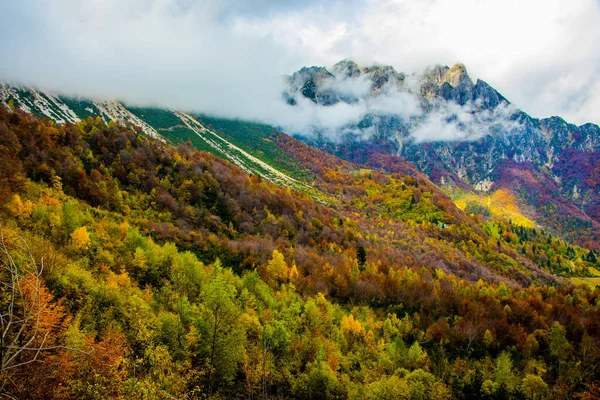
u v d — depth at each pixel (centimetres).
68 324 3591
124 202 11644
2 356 827
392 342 7981
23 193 7500
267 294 8144
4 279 2783
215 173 16850
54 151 11512
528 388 7175
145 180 13625
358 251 13438
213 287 5191
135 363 3653
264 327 6425
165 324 4959
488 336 9088
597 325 9944
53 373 2491
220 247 10981
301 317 7788
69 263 5397
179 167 15575
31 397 2120
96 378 2973
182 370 4369
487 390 7275
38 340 2333
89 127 15075
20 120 12069
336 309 9194
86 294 4806
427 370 7525
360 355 7400
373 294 10725
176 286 6806
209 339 4903
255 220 14975
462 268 18125
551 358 8894
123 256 7238
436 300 10800
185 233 11300
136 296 5312
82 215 8050
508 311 10569
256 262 10688
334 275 10962
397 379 6219
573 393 7369
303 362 6656
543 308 11075
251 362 5766
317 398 5931
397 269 13050
